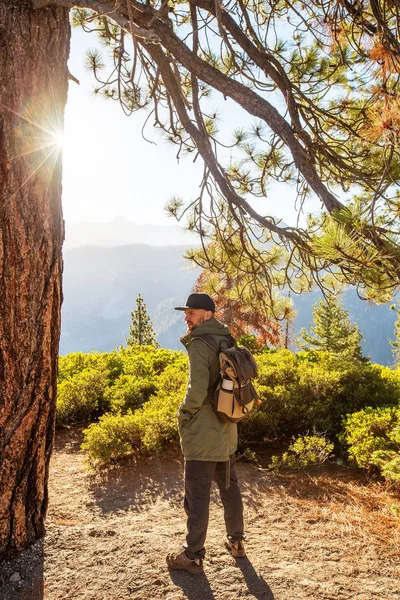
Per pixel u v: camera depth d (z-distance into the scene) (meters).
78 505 4.21
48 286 3.15
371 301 3.48
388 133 3.14
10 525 3.17
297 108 4.27
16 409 3.07
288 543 3.54
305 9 4.44
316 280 4.12
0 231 2.87
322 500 4.36
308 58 4.57
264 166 4.96
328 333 35.03
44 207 3.09
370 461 4.73
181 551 3.11
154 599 2.82
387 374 7.61
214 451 3.01
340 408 6.44
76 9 5.21
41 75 3.01
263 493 4.53
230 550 3.35
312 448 5.30
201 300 3.17
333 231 3.09
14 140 2.88
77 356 8.96
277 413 6.00
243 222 4.81
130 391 7.09
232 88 3.93
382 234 3.18
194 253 5.50
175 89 4.60
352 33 3.79
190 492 3.06
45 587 2.93
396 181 3.38
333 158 4.12
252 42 4.48
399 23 3.46
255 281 5.28
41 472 3.34
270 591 2.91
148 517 3.96
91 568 3.12
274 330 11.98
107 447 5.18
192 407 2.99
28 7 2.92
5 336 2.96
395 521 3.92
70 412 7.06
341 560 3.31
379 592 2.93
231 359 2.99
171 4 4.84
